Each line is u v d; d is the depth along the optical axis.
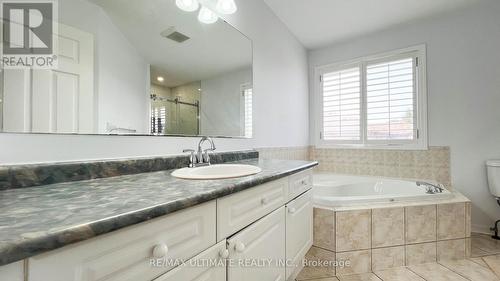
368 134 2.81
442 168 2.40
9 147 0.74
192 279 0.66
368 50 2.80
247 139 1.94
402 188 2.29
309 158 3.17
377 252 1.67
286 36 2.58
